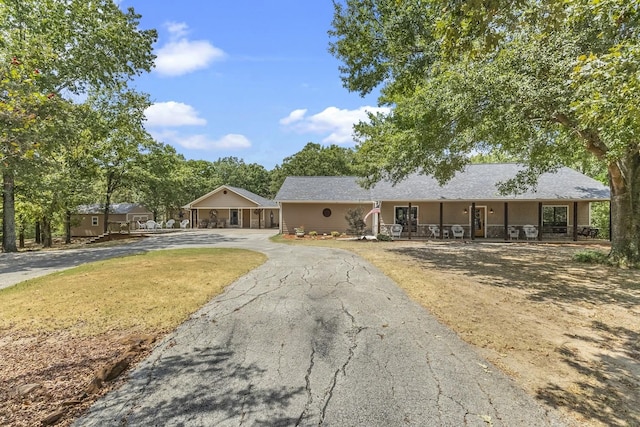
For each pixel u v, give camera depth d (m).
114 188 25.64
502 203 20.31
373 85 12.63
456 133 9.75
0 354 3.68
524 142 10.81
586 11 4.11
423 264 10.18
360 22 11.52
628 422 2.58
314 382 3.15
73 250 14.89
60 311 5.07
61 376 3.20
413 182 21.78
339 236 21.53
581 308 5.67
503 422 2.56
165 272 8.09
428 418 2.60
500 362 3.60
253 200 33.38
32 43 9.91
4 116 4.72
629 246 10.06
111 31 15.30
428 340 4.18
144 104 20.62
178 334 4.31
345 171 47.44
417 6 9.84
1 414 2.58
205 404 2.78
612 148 7.59
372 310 5.39
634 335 4.46
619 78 3.68
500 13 3.88
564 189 19.25
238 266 9.27
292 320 4.88
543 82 7.60
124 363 3.39
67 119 10.87
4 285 7.32
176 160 38.66
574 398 2.92
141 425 2.50
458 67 8.10
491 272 8.91
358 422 2.55
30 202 19.89
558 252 13.54
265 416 2.62
